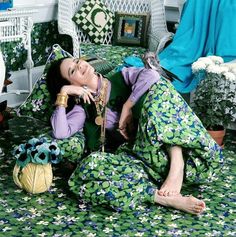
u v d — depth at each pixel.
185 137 2.74
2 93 4.05
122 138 3.05
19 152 2.80
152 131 2.74
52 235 2.42
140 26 4.62
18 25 3.90
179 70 4.05
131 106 2.89
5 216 2.58
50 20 4.80
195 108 3.49
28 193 2.82
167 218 2.60
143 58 3.50
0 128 3.76
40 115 3.26
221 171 3.18
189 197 2.64
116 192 2.59
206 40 4.09
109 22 4.66
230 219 2.62
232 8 3.90
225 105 3.43
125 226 2.52
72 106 3.00
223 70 3.34
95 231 2.47
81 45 4.52
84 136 3.01
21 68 4.57
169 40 4.32
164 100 2.81
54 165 3.19
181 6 4.38
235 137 3.80
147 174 2.84
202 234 2.46
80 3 4.70
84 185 2.64
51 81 3.05
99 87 2.95
